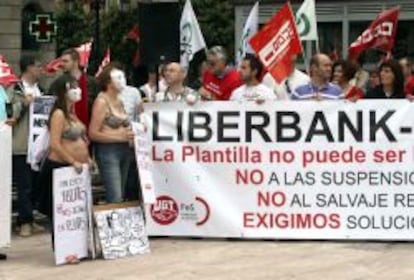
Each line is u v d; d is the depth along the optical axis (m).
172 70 11.72
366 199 10.82
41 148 10.11
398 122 10.74
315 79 11.13
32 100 11.55
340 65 12.24
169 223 11.23
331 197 10.87
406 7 24.91
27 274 9.31
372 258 9.86
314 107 10.85
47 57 34.69
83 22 44.06
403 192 10.77
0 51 33.28
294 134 10.90
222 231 11.08
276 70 11.30
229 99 11.55
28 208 11.80
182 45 15.20
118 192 10.52
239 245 10.74
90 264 9.76
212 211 11.10
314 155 10.88
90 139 10.49
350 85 12.27
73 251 9.85
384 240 10.83
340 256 9.98
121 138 10.42
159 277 9.05
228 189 11.06
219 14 42.53
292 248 10.49
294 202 10.93
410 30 25.00
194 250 10.45
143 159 10.47
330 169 10.86
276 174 10.95
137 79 17.16
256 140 10.98
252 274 9.12
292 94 11.44
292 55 11.42
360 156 10.80
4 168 10.12
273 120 10.93
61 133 9.80
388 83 11.17
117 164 10.51
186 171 11.15
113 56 41.03
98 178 13.40
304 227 10.94
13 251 10.70
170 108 11.16
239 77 11.88
